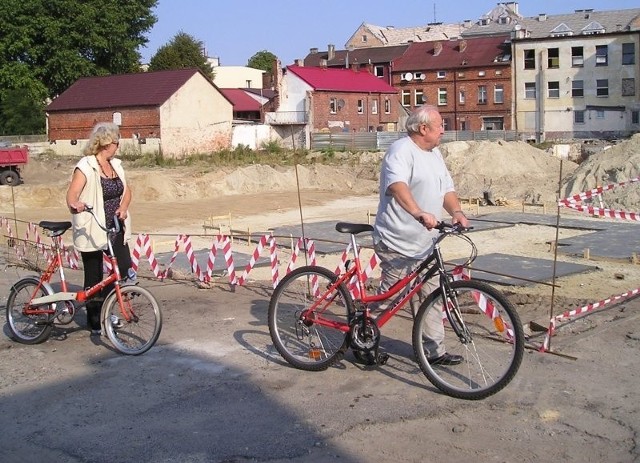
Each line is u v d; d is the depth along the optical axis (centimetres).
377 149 5297
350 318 626
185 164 4397
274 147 5162
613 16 7500
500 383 551
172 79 5259
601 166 2662
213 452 488
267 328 782
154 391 607
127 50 6350
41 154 5234
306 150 4966
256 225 2059
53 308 754
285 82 6100
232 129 5538
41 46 5872
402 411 543
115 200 750
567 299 948
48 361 699
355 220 2147
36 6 5738
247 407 563
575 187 2638
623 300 886
